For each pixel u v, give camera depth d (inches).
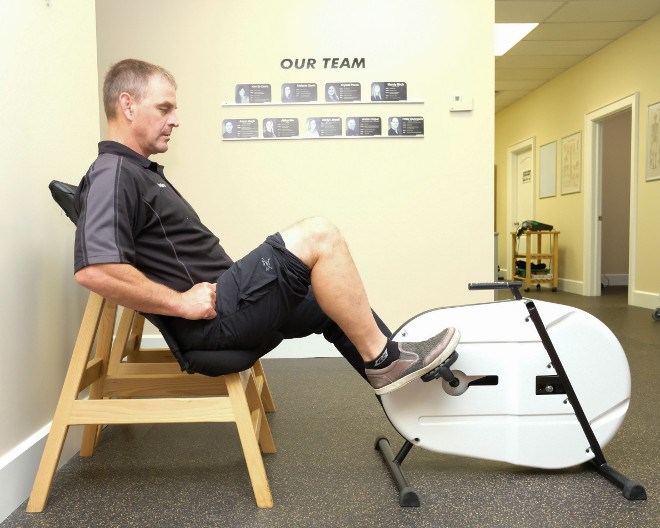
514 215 348.2
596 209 254.4
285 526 50.7
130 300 49.9
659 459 65.9
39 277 63.4
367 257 131.9
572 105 268.5
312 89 129.8
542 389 58.9
